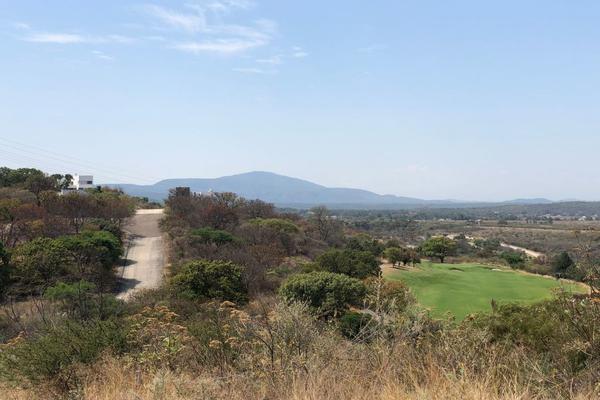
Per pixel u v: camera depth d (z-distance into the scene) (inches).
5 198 2241.6
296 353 200.8
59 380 249.0
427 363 181.9
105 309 764.6
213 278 1341.0
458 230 5920.3
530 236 4549.7
